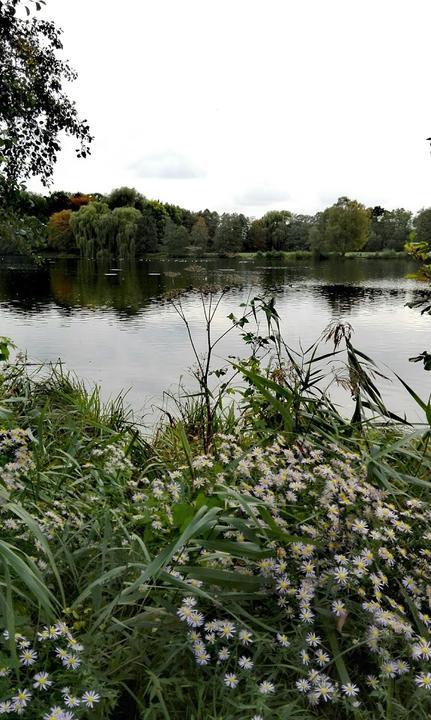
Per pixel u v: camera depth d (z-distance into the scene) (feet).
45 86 31.22
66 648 5.27
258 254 249.14
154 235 227.20
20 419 13.11
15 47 29.86
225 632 5.45
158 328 54.08
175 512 6.77
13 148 29.25
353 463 8.63
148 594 6.09
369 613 5.86
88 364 37.65
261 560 6.36
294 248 281.33
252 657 5.71
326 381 30.22
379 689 5.17
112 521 7.64
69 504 8.30
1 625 5.21
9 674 5.04
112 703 4.91
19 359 21.50
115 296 83.46
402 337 51.08
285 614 6.07
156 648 5.81
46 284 102.58
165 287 97.30
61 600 6.37
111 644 5.68
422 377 35.27
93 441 12.20
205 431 14.47
